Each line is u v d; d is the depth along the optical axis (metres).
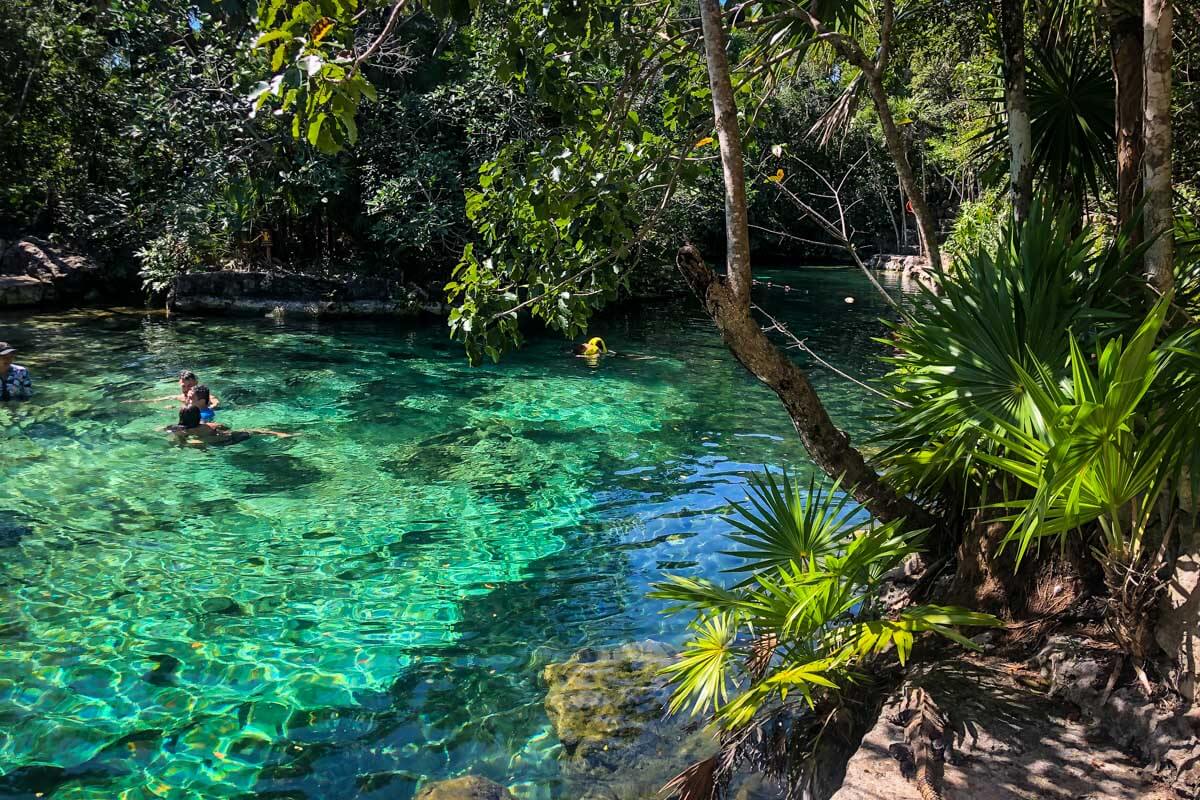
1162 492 3.69
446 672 5.20
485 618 5.93
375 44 4.11
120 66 23.84
